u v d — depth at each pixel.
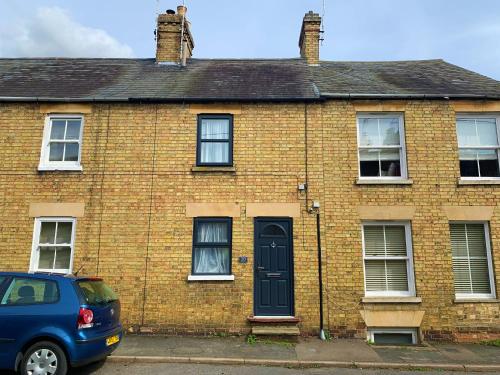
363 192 10.36
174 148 10.68
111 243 10.18
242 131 10.74
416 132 10.66
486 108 10.72
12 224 10.28
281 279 10.02
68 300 6.50
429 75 12.52
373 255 10.26
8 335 6.31
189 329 9.76
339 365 7.77
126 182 10.48
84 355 6.32
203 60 14.02
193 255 10.16
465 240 10.34
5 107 10.89
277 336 9.43
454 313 9.79
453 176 10.41
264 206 10.30
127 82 12.07
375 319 9.74
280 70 12.98
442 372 7.59
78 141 10.81
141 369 7.36
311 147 10.62
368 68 13.39
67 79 12.35
